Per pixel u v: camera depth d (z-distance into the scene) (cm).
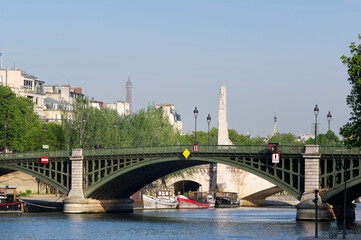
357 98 7412
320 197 9625
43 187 14700
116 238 8312
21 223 10012
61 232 8900
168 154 10819
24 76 19625
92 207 11938
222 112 15862
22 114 15525
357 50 7375
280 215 12494
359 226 9344
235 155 10238
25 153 12362
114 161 11944
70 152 11900
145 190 16338
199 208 15512
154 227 9619
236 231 9006
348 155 9325
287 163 10444
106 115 14838
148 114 15725
